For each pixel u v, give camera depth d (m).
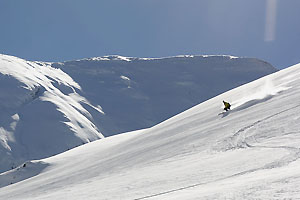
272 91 45.56
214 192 12.73
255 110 38.62
